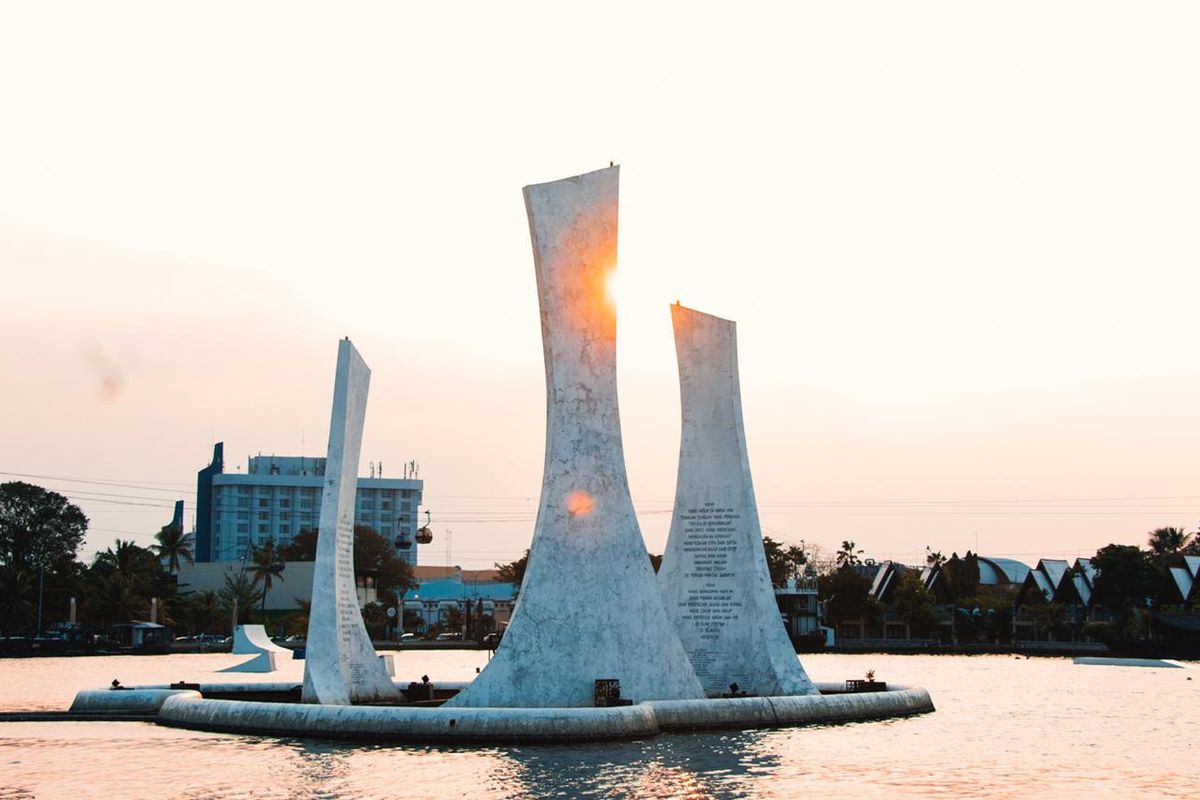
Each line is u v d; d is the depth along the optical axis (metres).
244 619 128.88
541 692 36.41
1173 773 30.09
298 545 165.75
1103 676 73.62
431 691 40.38
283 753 30.97
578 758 30.11
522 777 27.19
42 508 129.50
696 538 45.25
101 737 34.75
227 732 35.53
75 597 120.88
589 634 37.12
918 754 32.44
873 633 133.38
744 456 45.50
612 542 38.16
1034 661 95.69
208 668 74.88
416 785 26.12
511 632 36.72
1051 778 29.06
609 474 38.62
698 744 33.09
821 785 27.02
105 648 101.38
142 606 117.38
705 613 44.59
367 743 32.78
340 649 36.66
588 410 38.75
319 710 34.19
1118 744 36.09
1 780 27.23
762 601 44.16
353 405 38.88
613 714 33.72
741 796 25.44
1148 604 115.06
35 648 98.00
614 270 39.47
